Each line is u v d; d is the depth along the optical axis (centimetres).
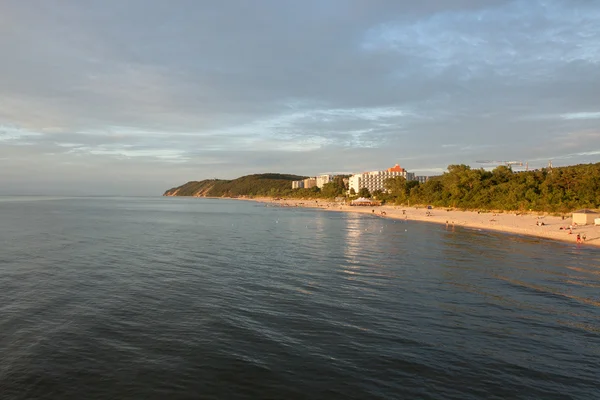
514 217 10025
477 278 3403
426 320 2348
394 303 2658
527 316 2439
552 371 1755
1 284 3022
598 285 3195
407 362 1809
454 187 14275
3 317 2289
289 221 10319
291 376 1670
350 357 1848
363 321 2311
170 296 2753
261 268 3738
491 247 5275
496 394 1564
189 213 14025
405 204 18112
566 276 3506
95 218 10475
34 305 2520
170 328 2158
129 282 3131
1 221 9006
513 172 14862
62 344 1936
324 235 6769
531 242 5822
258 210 17225
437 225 9025
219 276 3381
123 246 5100
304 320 2309
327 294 2848
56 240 5619
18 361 1758
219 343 1975
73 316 2327
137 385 1584
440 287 3091
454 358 1861
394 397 1534
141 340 1998
